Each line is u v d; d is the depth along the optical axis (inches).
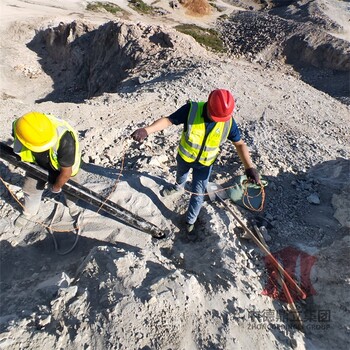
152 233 202.4
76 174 196.9
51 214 207.9
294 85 621.3
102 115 352.8
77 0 1536.7
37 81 1205.1
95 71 1050.1
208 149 179.5
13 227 201.0
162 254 198.8
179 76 557.9
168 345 138.9
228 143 305.0
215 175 260.8
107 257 168.6
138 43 903.7
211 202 232.7
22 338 134.3
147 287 154.9
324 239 222.2
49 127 149.3
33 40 1328.7
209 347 141.9
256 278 183.6
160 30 932.6
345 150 383.2
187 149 182.2
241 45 1251.8
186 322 147.3
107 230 201.5
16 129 149.5
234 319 155.1
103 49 1044.5
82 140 279.7
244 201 239.0
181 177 211.6
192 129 174.1
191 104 173.8
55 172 170.4
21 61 1245.7
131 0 1583.4
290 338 156.3
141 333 139.8
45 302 152.5
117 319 141.8
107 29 1020.5
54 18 1392.7
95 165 253.8
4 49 1273.4
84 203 210.5
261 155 291.9
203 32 1354.6
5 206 210.2
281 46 1170.0
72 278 170.9
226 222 214.5
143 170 250.4
